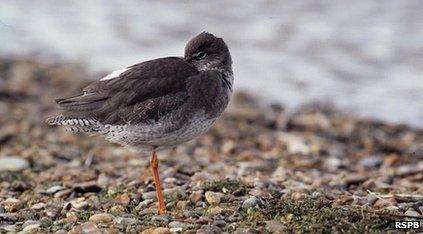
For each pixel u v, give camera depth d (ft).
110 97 35.99
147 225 34.06
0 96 64.59
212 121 36.83
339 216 34.06
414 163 52.31
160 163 47.55
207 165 47.83
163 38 81.82
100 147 52.70
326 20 82.69
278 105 65.82
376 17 82.07
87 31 85.20
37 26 86.84
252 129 59.72
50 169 46.78
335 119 62.69
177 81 35.88
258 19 84.53
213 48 37.91
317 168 49.70
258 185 40.06
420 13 81.97
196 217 35.19
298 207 35.42
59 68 74.38
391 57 73.67
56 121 36.73
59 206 37.76
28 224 34.81
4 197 40.47
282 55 75.82
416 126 61.36
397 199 38.06
